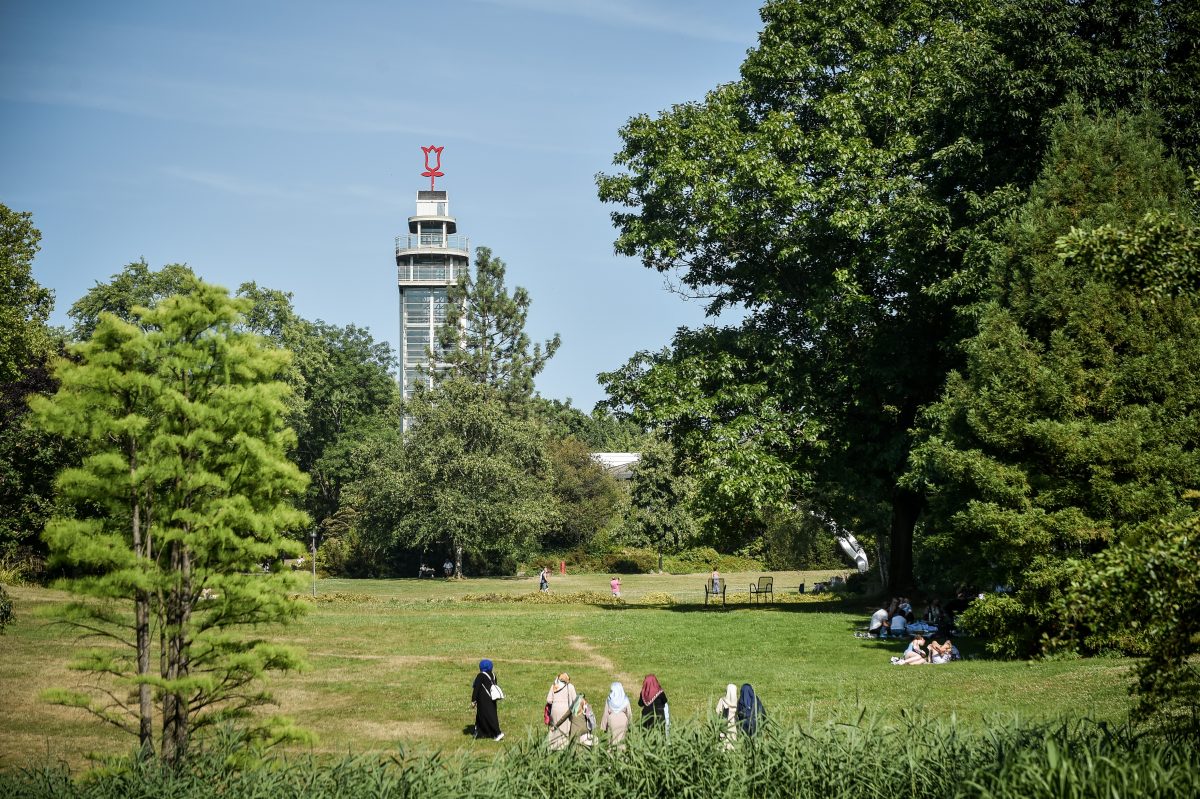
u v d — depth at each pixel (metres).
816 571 79.94
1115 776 7.80
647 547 84.19
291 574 14.26
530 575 78.25
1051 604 9.82
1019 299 22.92
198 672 14.34
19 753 16.39
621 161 38.00
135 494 13.84
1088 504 20.86
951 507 24.59
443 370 97.88
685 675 22.92
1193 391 20.39
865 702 18.03
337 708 20.42
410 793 10.04
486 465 69.12
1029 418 21.59
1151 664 9.30
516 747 10.84
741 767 9.67
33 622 29.64
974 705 17.02
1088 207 22.56
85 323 68.00
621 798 9.68
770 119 34.59
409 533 69.75
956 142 28.09
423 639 29.81
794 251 33.44
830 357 34.72
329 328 94.81
